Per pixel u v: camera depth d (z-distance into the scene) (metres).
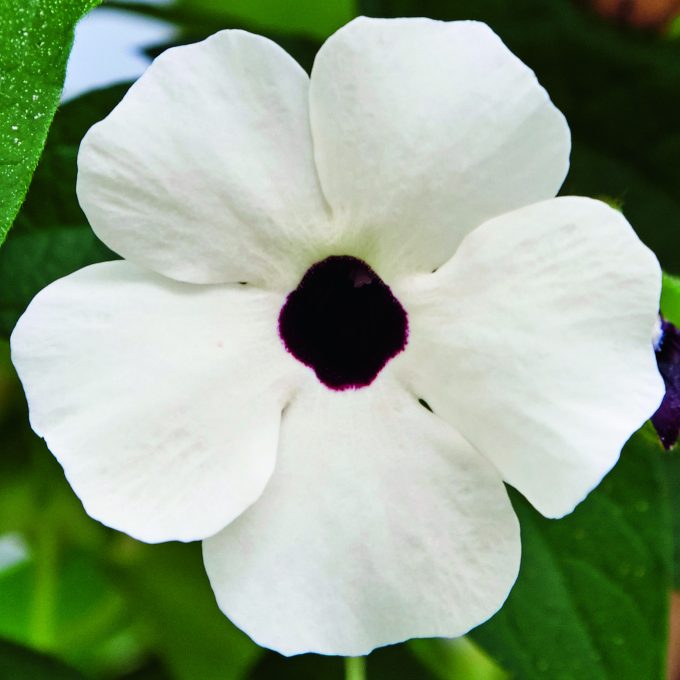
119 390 0.17
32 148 0.17
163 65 0.17
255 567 0.17
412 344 0.17
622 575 0.19
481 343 0.17
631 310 0.17
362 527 0.17
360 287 0.17
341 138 0.17
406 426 0.17
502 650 0.19
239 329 0.17
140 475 0.17
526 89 0.17
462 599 0.17
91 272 0.17
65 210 0.19
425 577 0.17
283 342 0.17
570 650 0.19
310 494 0.17
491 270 0.17
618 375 0.17
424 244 0.17
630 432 0.17
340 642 0.17
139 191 0.17
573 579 0.20
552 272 0.17
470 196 0.17
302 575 0.17
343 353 0.18
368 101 0.17
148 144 0.17
